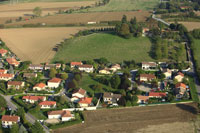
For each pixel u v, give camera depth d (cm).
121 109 19975
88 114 19400
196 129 17612
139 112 19562
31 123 18125
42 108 19988
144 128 17762
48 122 18338
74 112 19500
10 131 16650
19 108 18800
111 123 18338
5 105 19938
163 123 18262
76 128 17838
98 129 17725
